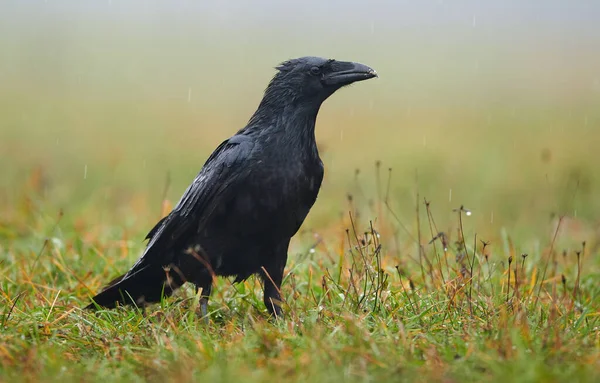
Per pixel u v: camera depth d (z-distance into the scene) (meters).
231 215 8.78
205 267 8.95
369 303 8.46
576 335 7.48
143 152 24.09
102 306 9.25
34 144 25.06
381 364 6.68
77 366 7.07
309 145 9.06
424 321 8.00
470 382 6.36
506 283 9.47
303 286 9.80
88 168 21.09
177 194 18.14
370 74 9.19
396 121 33.22
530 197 18.06
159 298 9.53
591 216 15.65
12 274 10.27
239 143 8.84
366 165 22.64
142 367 6.97
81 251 11.16
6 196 14.98
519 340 6.86
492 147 25.91
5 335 7.66
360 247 8.80
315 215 14.55
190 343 7.37
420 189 18.92
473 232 13.85
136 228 13.34
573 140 27.55
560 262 11.41
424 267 10.38
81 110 33.47
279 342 7.28
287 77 9.10
